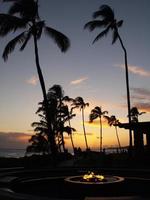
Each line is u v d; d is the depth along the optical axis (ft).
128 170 67.87
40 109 182.39
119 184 48.80
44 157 103.45
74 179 52.37
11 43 89.61
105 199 33.81
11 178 56.95
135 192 52.42
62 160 134.62
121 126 95.20
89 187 47.14
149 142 94.48
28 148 189.67
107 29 116.47
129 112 111.65
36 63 90.53
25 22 89.86
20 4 88.12
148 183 60.39
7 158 98.58
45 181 61.98
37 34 91.15
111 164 95.50
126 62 115.65
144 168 74.54
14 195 36.32
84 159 121.90
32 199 34.06
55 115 190.39
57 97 190.39
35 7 89.20
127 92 113.19
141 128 94.58
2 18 88.17
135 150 95.20
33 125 186.09
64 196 49.62
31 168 78.74
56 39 91.66
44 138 187.62
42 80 90.17
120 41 117.08
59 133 194.90
